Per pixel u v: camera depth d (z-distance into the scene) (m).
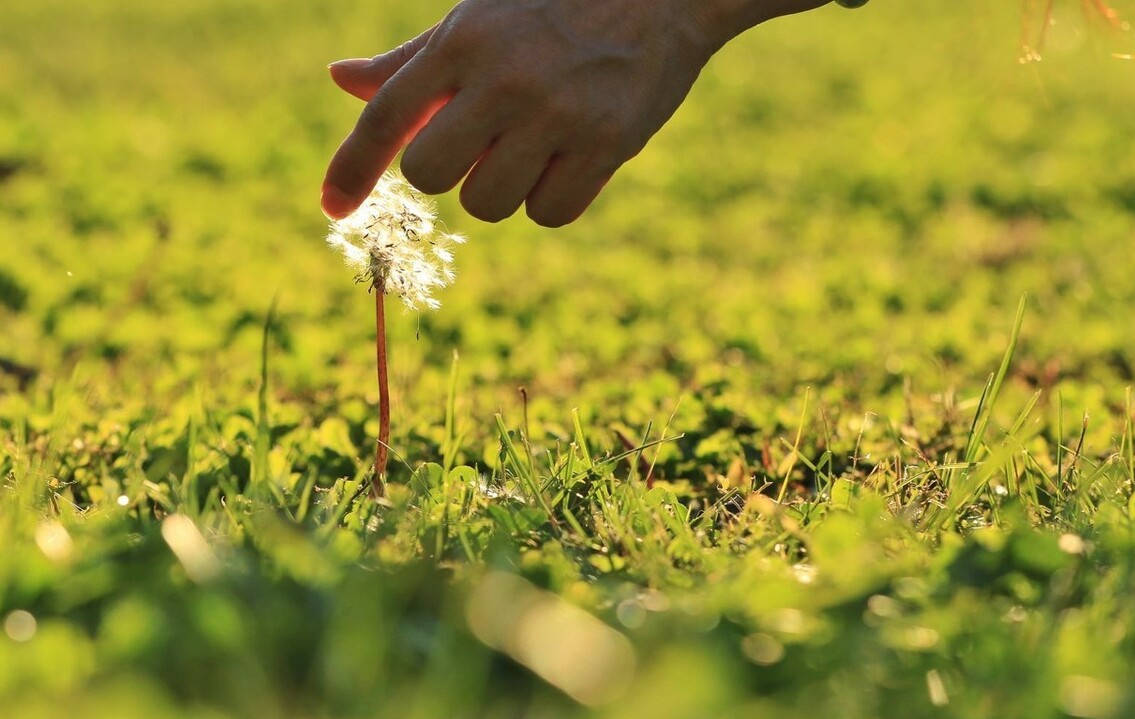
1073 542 2.85
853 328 7.71
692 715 2.14
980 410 3.96
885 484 3.95
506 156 3.18
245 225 10.77
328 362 6.64
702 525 3.48
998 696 2.29
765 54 23.12
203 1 28.33
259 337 7.06
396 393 5.38
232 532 3.10
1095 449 4.61
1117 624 2.61
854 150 15.04
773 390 5.87
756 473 4.27
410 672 2.38
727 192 13.05
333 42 24.02
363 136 3.21
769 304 8.41
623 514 3.44
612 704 2.19
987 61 21.22
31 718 2.09
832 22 27.03
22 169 13.09
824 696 2.32
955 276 9.52
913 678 2.38
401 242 3.47
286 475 3.84
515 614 2.47
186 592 2.61
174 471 4.04
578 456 4.14
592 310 8.27
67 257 9.25
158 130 15.40
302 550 2.77
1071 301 8.43
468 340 7.16
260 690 2.24
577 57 3.15
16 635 2.46
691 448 4.59
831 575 2.80
